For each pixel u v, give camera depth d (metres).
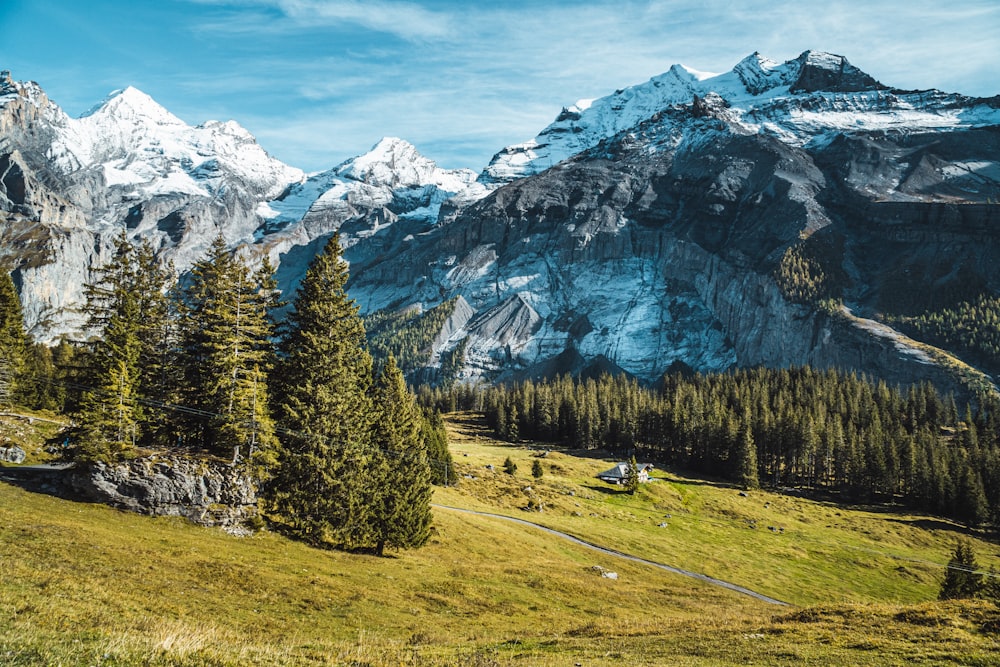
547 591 56.28
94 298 68.50
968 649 28.48
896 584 88.62
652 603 58.06
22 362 83.06
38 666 16.28
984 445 144.12
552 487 115.75
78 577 33.41
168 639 20.53
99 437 53.09
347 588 45.44
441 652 31.14
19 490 50.44
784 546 100.94
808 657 28.31
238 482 54.91
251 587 40.78
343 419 59.53
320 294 65.38
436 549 64.06
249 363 61.31
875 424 155.12
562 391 193.75
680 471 152.88
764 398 172.75
